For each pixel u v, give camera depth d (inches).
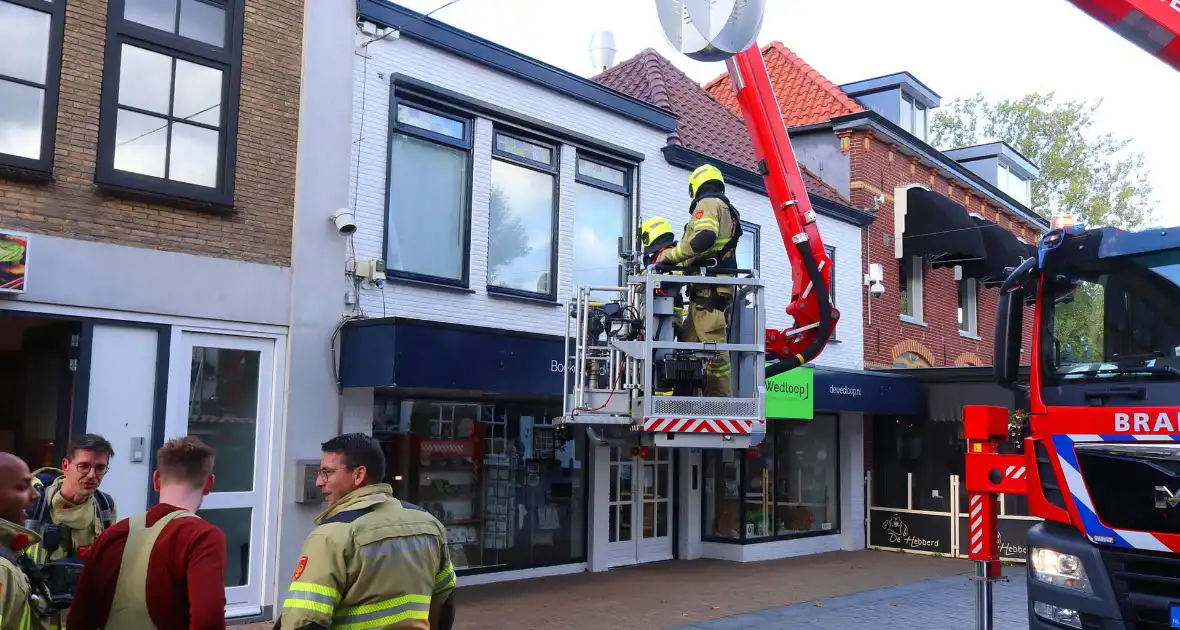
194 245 323.3
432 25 396.5
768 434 569.3
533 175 443.8
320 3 360.2
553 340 389.1
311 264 350.0
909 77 784.9
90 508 175.3
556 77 447.2
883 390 565.6
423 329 341.1
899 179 709.9
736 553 538.6
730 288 280.7
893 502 628.1
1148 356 232.4
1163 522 217.0
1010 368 263.1
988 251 679.1
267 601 333.7
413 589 138.0
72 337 300.4
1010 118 1354.6
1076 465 233.5
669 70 645.3
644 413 262.7
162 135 318.3
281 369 343.6
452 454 418.3
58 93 294.8
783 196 295.1
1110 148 1325.0
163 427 312.5
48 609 142.3
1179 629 211.6
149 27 317.1
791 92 754.2
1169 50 229.9
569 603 395.9
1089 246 247.0
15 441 329.4
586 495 482.6
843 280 631.2
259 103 343.0
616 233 484.1
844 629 364.5
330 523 136.8
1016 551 567.5
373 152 376.8
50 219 291.3
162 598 137.1
